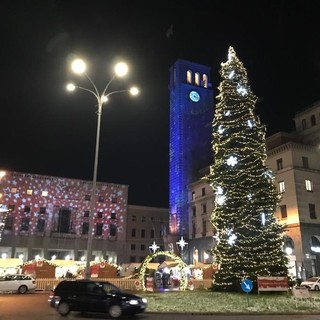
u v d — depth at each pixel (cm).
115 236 7719
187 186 7381
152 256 3130
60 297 1708
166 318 1588
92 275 3809
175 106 8231
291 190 4694
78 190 7669
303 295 1867
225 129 3009
